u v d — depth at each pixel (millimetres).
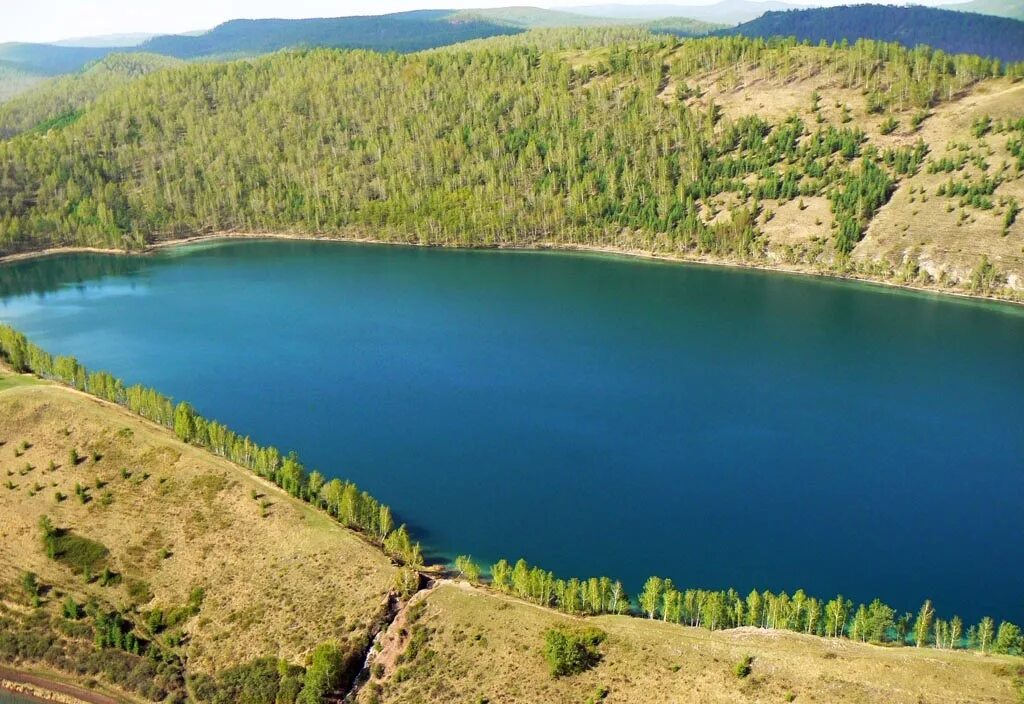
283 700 115250
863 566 147625
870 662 107938
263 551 140125
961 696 101000
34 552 146000
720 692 105438
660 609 129250
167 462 163125
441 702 110750
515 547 151500
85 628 131750
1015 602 137625
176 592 136500
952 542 155125
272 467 159375
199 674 123250
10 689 123875
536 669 113000
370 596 128625
